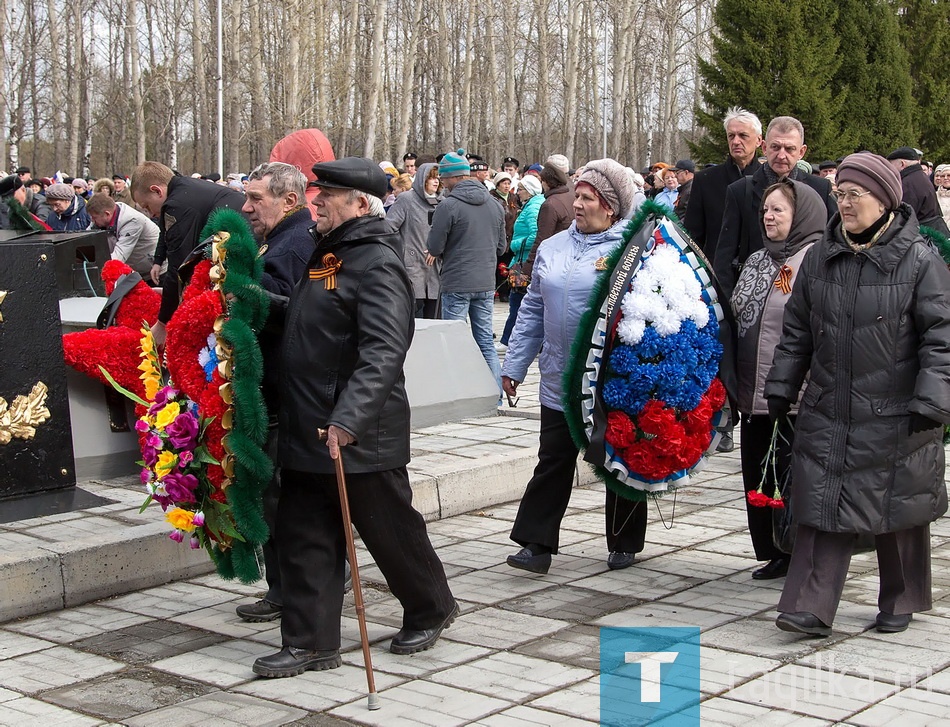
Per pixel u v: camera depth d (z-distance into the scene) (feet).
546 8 162.81
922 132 99.30
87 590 19.31
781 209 19.02
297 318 15.87
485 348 35.55
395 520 16.17
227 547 16.81
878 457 16.51
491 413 33.06
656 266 18.60
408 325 15.83
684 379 18.66
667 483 19.27
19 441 23.26
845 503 16.53
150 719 14.66
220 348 15.79
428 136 176.76
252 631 17.84
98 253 30.96
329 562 16.17
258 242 17.63
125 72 148.36
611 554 20.76
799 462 17.02
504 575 20.43
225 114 125.49
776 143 21.47
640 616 18.12
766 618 17.94
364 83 138.92
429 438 29.45
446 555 21.75
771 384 17.57
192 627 18.07
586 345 18.81
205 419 16.12
